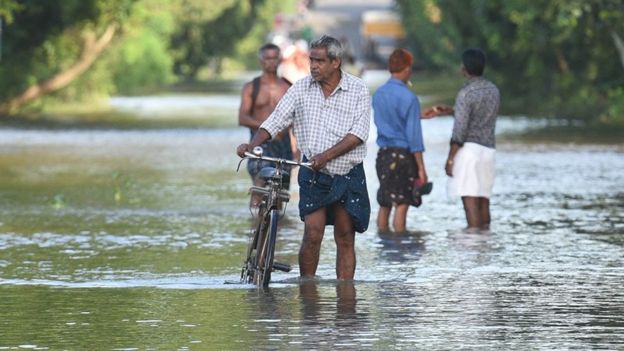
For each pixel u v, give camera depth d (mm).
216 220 36281
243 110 35562
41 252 29891
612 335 19781
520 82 105938
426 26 160250
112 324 20766
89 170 52875
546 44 91875
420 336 19688
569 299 23109
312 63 23938
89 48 94125
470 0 114062
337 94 24078
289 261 28516
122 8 90875
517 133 74562
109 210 38750
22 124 85438
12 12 87312
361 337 19594
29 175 50625
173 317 21359
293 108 24141
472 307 22266
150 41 129500
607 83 89625
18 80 92062
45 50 91000
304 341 19297
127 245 31141
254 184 35438
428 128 81812
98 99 107438
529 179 48344
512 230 33781
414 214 37656
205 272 26766
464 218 36656
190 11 163125
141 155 60844
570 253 29469
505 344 19109
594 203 40344
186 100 121625
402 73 33656
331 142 24062
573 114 89625
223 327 20438
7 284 25109
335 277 25891
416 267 27344
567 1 79562
